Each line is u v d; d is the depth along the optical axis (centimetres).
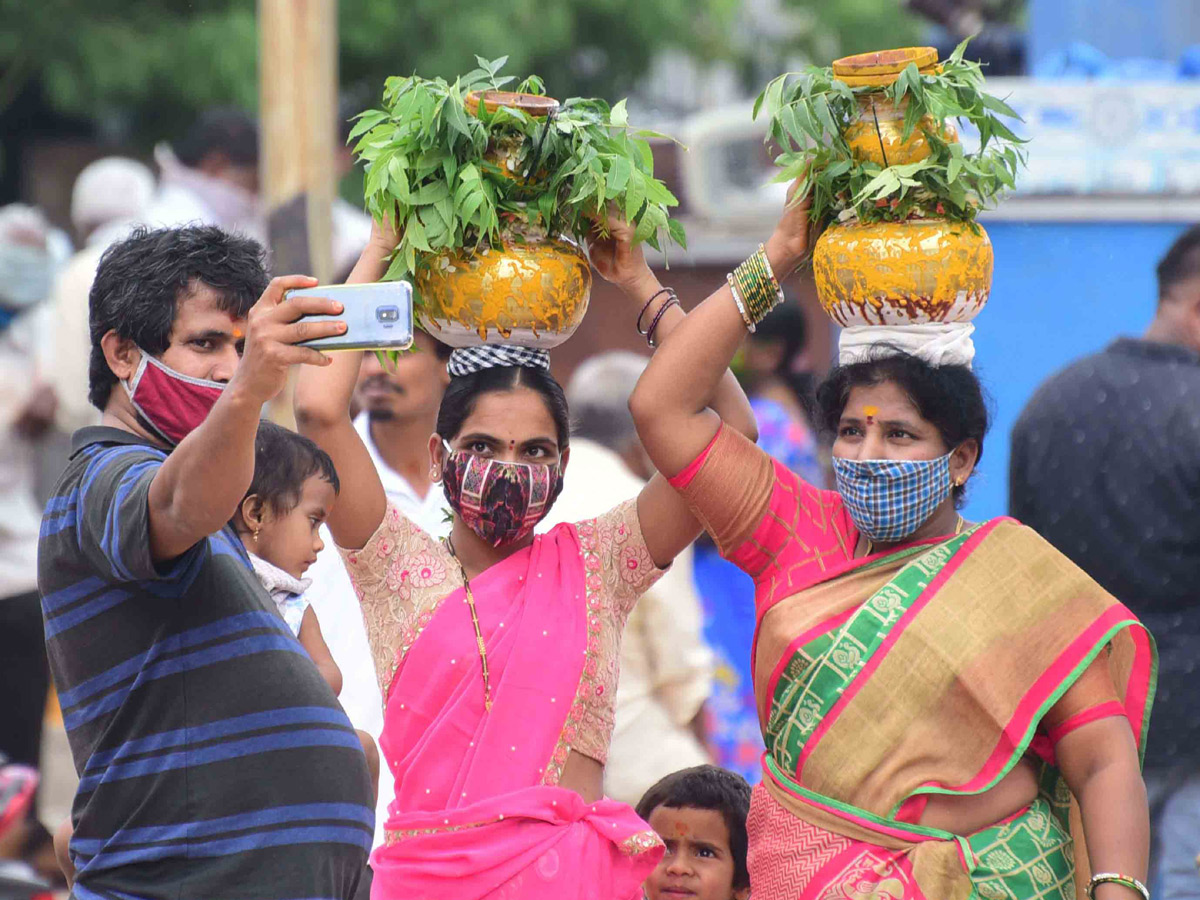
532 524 1173
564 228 1182
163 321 1044
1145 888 1087
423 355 1555
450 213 1128
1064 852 1133
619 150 1185
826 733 1124
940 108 1134
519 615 1147
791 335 2378
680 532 1206
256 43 4594
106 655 1037
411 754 1134
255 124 2867
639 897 1139
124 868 1028
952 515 1195
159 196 3030
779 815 1141
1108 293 2462
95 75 4584
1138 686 1157
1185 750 1698
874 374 1145
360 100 4800
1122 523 1731
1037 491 1786
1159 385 1747
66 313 2684
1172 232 2445
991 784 1104
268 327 939
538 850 1095
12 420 2598
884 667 1120
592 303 3203
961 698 1117
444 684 1134
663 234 1230
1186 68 2675
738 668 2214
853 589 1150
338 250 2945
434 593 1164
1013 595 1134
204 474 945
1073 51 2766
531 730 1120
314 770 1049
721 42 5262
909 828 1103
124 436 1066
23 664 2550
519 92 1230
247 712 1037
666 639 1789
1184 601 1725
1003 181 1165
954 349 1158
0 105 4709
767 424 2291
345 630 1504
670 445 1174
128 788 1029
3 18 4572
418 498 1584
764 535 1175
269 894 1021
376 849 1160
